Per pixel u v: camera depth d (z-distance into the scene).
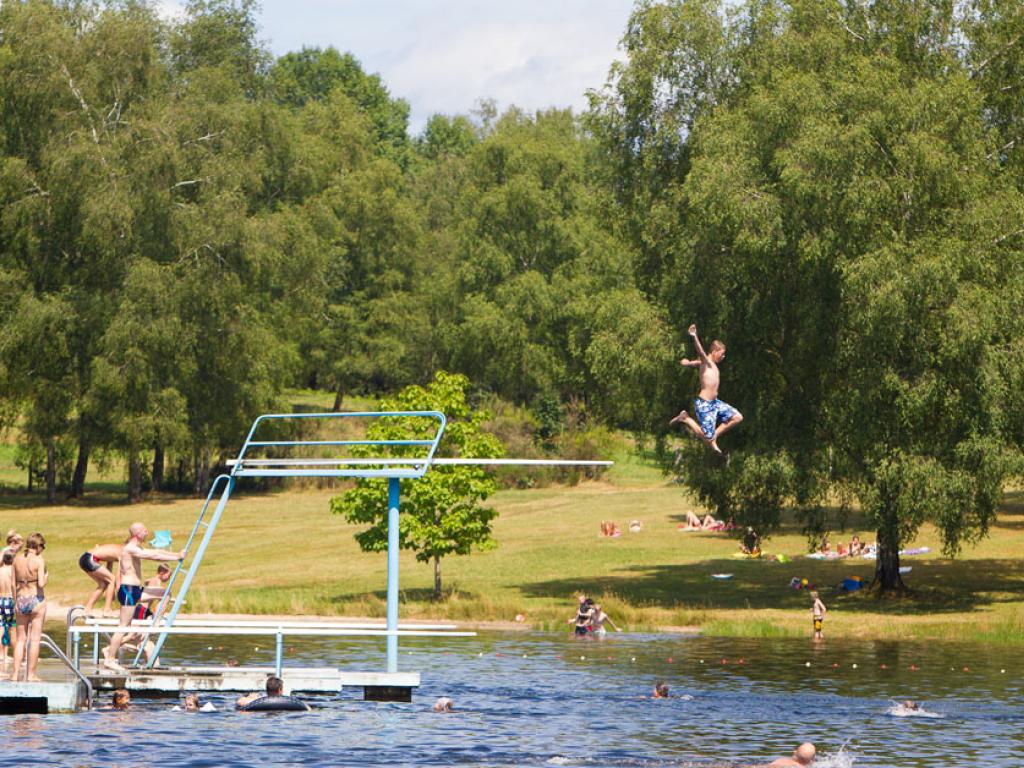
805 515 65.31
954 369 60.31
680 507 105.94
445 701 35.72
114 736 30.67
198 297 109.56
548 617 61.41
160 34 125.00
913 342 59.75
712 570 77.12
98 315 106.88
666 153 75.88
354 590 71.12
